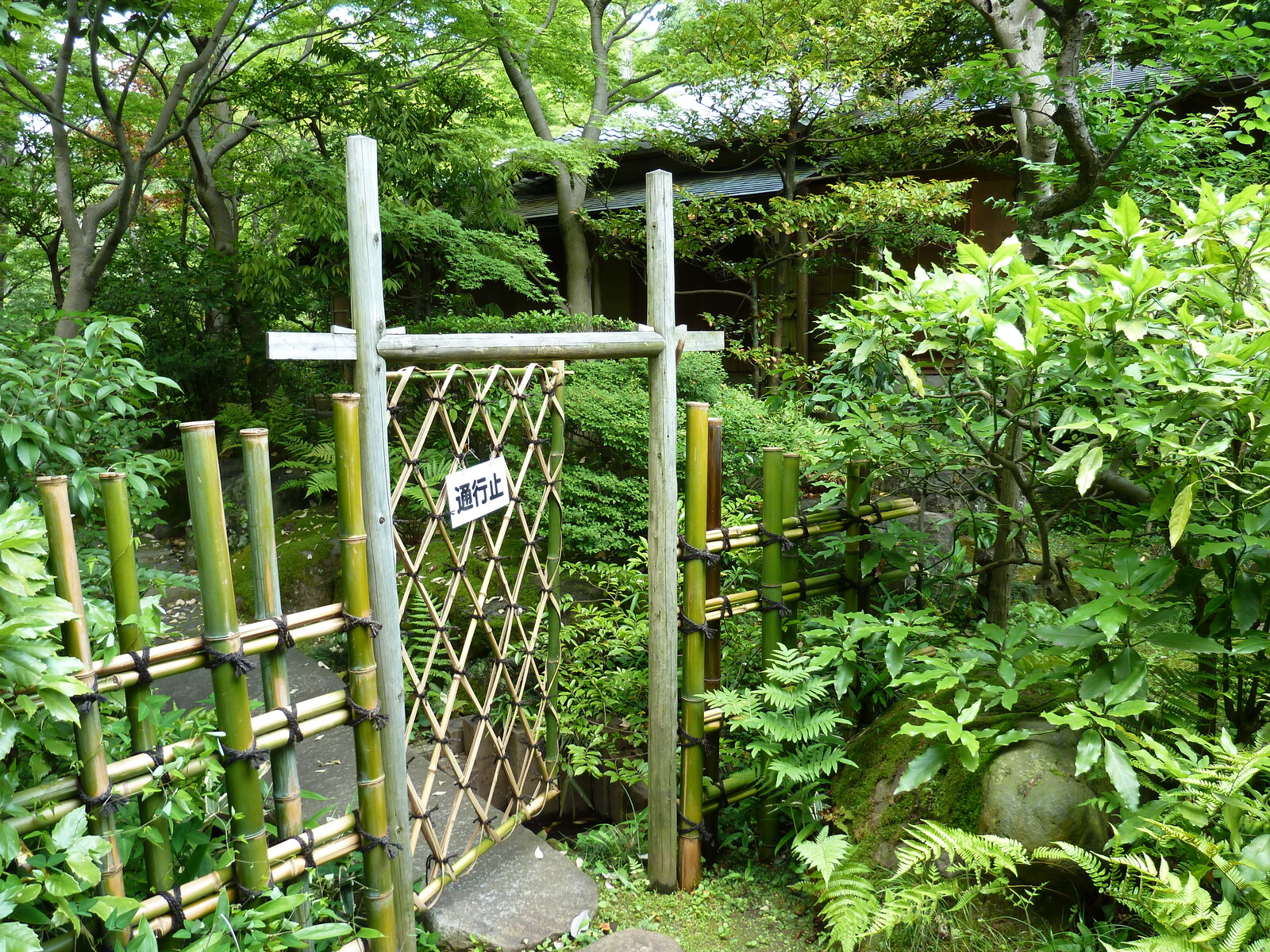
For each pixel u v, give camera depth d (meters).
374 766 2.09
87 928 1.69
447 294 8.46
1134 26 3.65
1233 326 2.21
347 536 1.99
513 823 2.78
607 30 11.84
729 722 2.80
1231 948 1.64
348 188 1.95
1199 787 1.93
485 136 7.62
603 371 5.66
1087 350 2.12
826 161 7.83
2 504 2.62
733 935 2.50
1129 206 2.22
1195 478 2.01
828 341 2.75
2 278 11.57
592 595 4.59
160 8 6.07
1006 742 2.22
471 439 5.22
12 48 7.14
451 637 4.11
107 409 3.27
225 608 1.78
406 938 2.22
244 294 8.83
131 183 6.36
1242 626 2.09
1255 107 3.58
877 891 2.27
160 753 1.73
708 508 2.74
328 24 9.17
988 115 7.76
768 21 7.16
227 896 1.83
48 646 1.46
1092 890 2.20
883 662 3.02
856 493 2.94
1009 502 3.12
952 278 2.42
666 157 10.09
